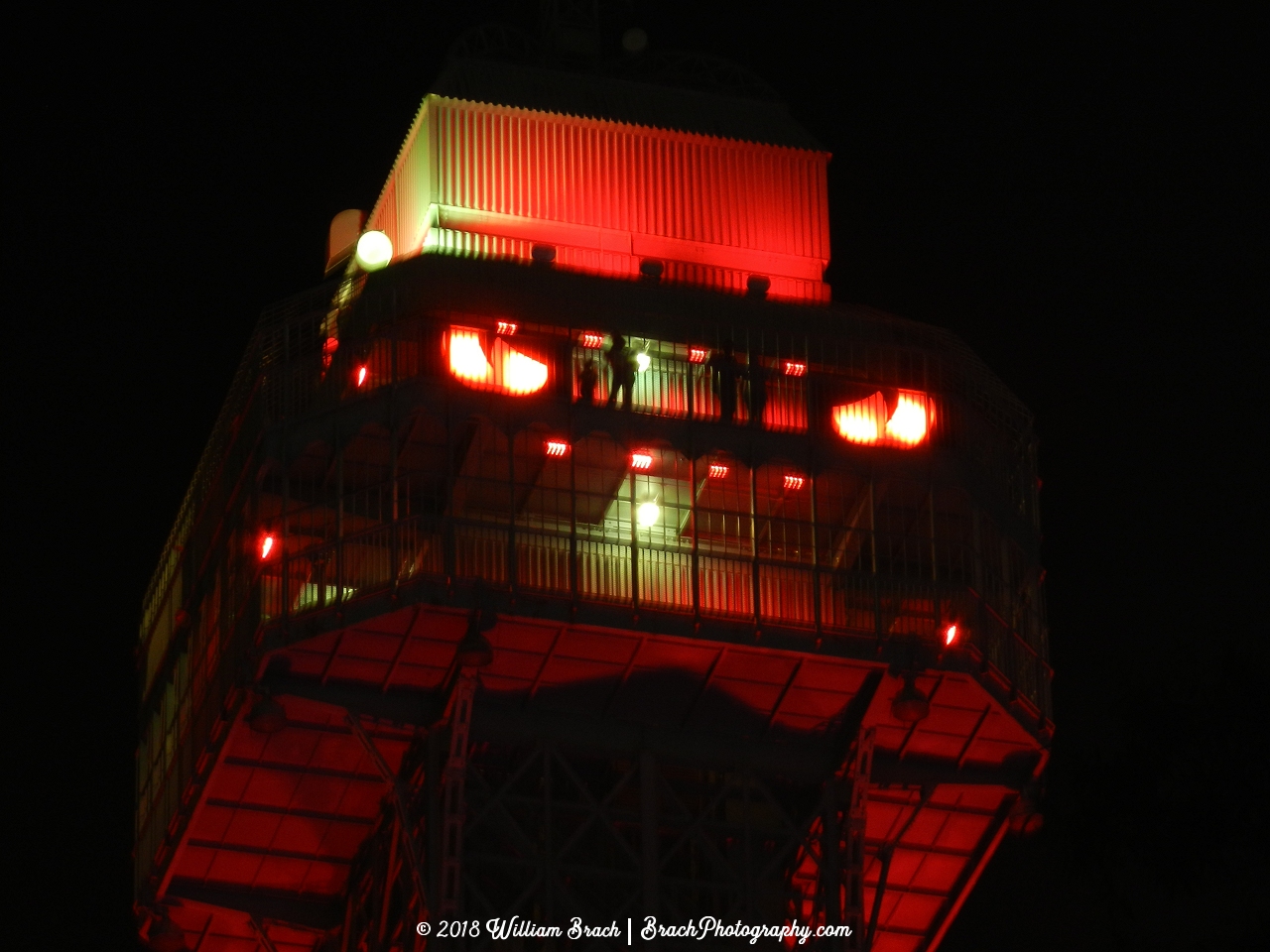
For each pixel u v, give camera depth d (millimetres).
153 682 76688
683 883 67000
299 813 71438
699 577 65875
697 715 67812
